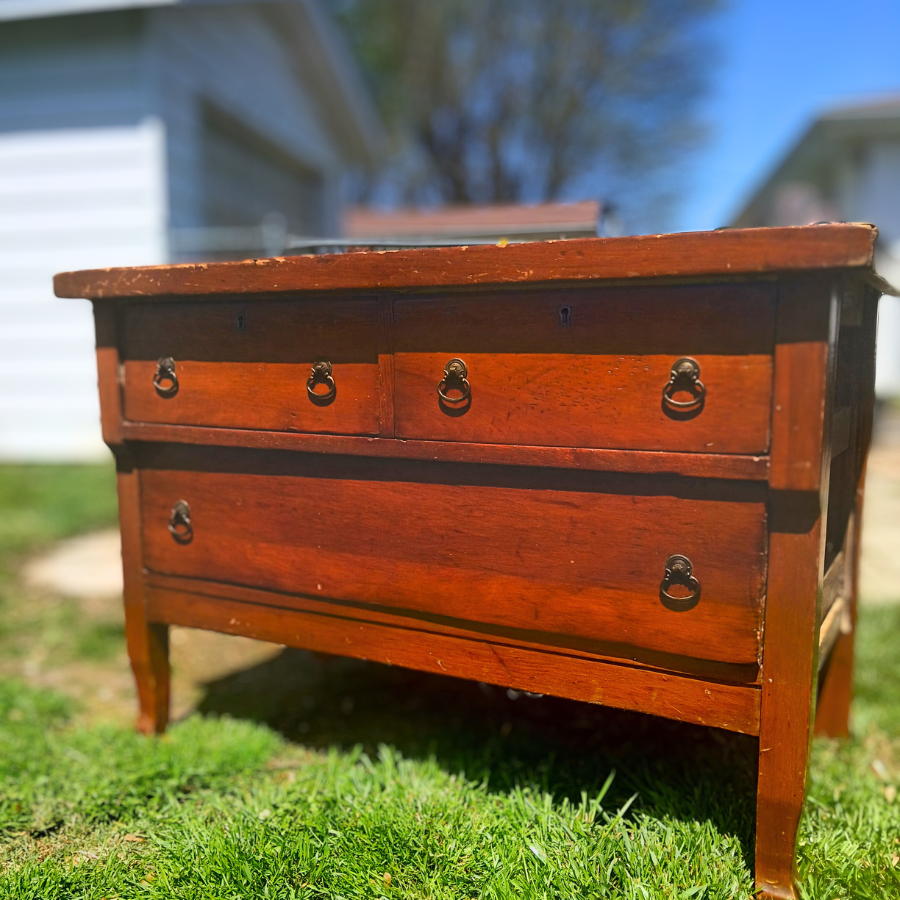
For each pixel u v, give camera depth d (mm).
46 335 4656
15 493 3830
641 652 1160
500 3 14820
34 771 1472
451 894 1147
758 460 1046
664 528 1119
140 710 1615
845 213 9406
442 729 1656
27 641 2207
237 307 1352
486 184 16234
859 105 8938
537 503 1187
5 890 1155
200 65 4832
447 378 1194
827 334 1005
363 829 1260
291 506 1370
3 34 4441
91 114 4410
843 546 1479
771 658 1090
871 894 1129
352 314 1259
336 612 1359
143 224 4422
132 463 1514
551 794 1358
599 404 1119
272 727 1705
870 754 1558
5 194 4574
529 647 1224
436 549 1261
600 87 15188
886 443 6125
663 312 1075
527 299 1144
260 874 1169
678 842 1221
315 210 7016
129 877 1202
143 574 1546
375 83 15484
